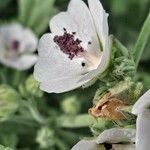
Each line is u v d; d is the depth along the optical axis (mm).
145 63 297
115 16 314
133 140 171
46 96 298
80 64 197
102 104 174
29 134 278
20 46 340
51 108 294
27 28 334
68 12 202
